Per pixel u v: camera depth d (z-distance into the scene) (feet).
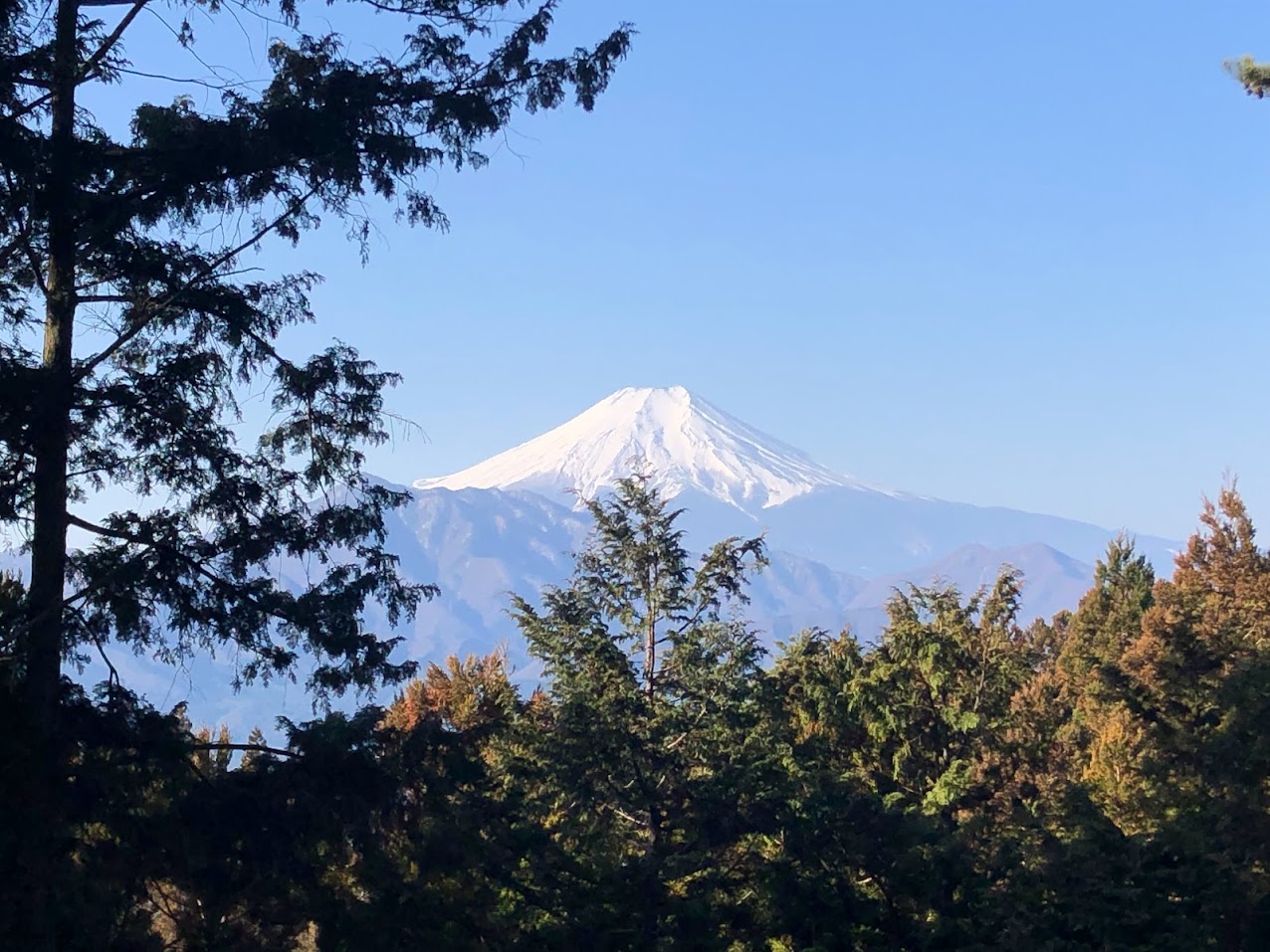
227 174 43.24
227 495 45.60
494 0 46.11
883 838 61.93
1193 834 63.87
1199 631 83.92
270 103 44.57
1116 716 84.53
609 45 45.70
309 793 43.42
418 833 47.42
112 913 39.01
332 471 47.01
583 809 67.15
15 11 40.96
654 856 61.87
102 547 45.21
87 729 41.86
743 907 63.10
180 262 44.29
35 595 43.14
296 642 46.60
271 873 43.11
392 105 45.19
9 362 40.65
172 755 42.83
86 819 40.06
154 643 45.42
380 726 55.16
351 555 48.14
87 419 44.14
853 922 62.08
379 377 47.73
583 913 54.54
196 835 41.93
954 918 61.67
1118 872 62.08
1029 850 63.82
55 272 44.37
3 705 38.93
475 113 44.32
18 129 39.58
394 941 44.91
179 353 45.62
